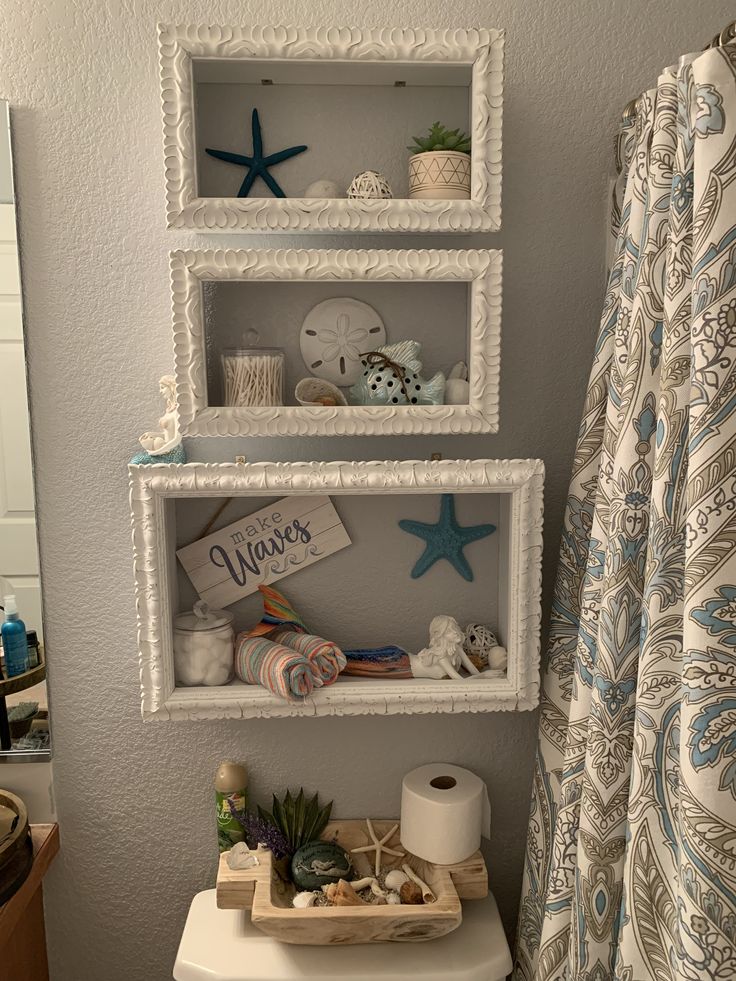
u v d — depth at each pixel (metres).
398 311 1.32
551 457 1.37
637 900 1.03
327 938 1.18
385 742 1.42
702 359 0.91
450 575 1.38
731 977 0.91
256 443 1.33
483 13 1.27
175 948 1.43
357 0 1.26
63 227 1.27
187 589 1.35
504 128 1.29
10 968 1.25
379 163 1.29
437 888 1.25
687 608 0.93
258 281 1.22
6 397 1.29
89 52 1.24
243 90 1.26
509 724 1.42
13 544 1.33
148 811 1.40
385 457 1.35
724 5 1.29
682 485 1.00
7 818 1.26
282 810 1.37
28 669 1.35
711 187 0.90
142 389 1.31
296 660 1.21
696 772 0.91
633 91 1.30
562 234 1.32
